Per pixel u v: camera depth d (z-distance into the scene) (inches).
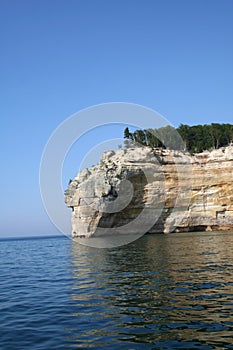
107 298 541.0
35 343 362.6
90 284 674.2
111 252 1343.5
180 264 862.5
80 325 413.4
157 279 674.8
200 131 3083.2
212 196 2532.0
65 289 639.1
